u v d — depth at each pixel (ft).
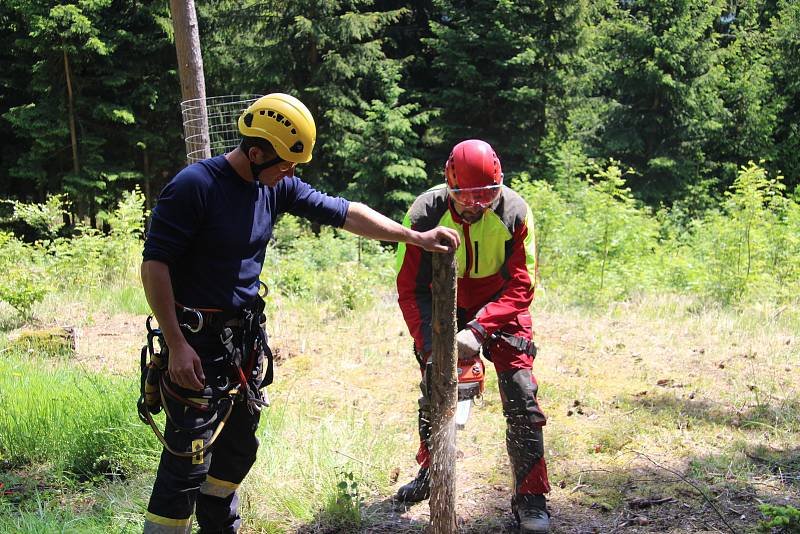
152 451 13.69
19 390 16.30
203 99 23.95
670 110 75.10
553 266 33.58
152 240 8.64
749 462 13.78
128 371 19.21
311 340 22.65
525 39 69.10
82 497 12.64
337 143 68.18
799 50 82.38
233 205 8.97
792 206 31.37
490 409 16.90
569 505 12.61
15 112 64.39
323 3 67.51
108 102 66.49
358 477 13.29
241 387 9.29
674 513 12.16
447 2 71.26
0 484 12.81
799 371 19.21
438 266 9.12
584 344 22.03
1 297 24.73
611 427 15.62
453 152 10.57
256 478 12.73
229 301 9.12
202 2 70.44
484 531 11.88
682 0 73.00
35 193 71.77
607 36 77.15
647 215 59.52
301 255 39.19
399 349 21.75
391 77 68.28
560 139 72.33
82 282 31.04
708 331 23.27
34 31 61.00
